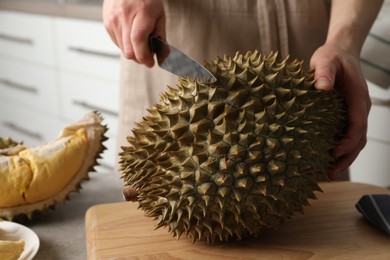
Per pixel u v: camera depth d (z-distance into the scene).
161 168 0.57
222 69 0.58
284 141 0.55
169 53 0.62
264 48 0.87
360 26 0.75
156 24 0.70
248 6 0.85
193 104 0.56
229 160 0.54
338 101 0.62
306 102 0.58
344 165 0.65
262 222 0.57
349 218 0.66
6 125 2.12
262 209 0.56
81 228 0.69
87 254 0.61
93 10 1.51
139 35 0.66
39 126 1.92
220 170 0.54
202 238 0.60
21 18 1.84
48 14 1.69
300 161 0.56
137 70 0.92
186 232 0.59
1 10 1.94
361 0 0.77
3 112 2.12
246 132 0.55
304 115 0.57
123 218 0.67
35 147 0.73
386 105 1.03
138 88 0.93
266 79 0.57
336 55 0.66
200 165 0.55
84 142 0.73
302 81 0.59
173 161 0.56
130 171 0.59
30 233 0.64
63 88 1.74
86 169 0.74
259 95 0.56
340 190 0.74
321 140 0.59
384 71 0.95
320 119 0.58
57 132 1.84
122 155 0.60
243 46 0.87
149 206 0.59
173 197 0.56
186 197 0.56
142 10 0.67
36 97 1.89
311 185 0.58
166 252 0.59
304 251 0.59
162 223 0.59
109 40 1.49
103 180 0.85
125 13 0.68
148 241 0.61
